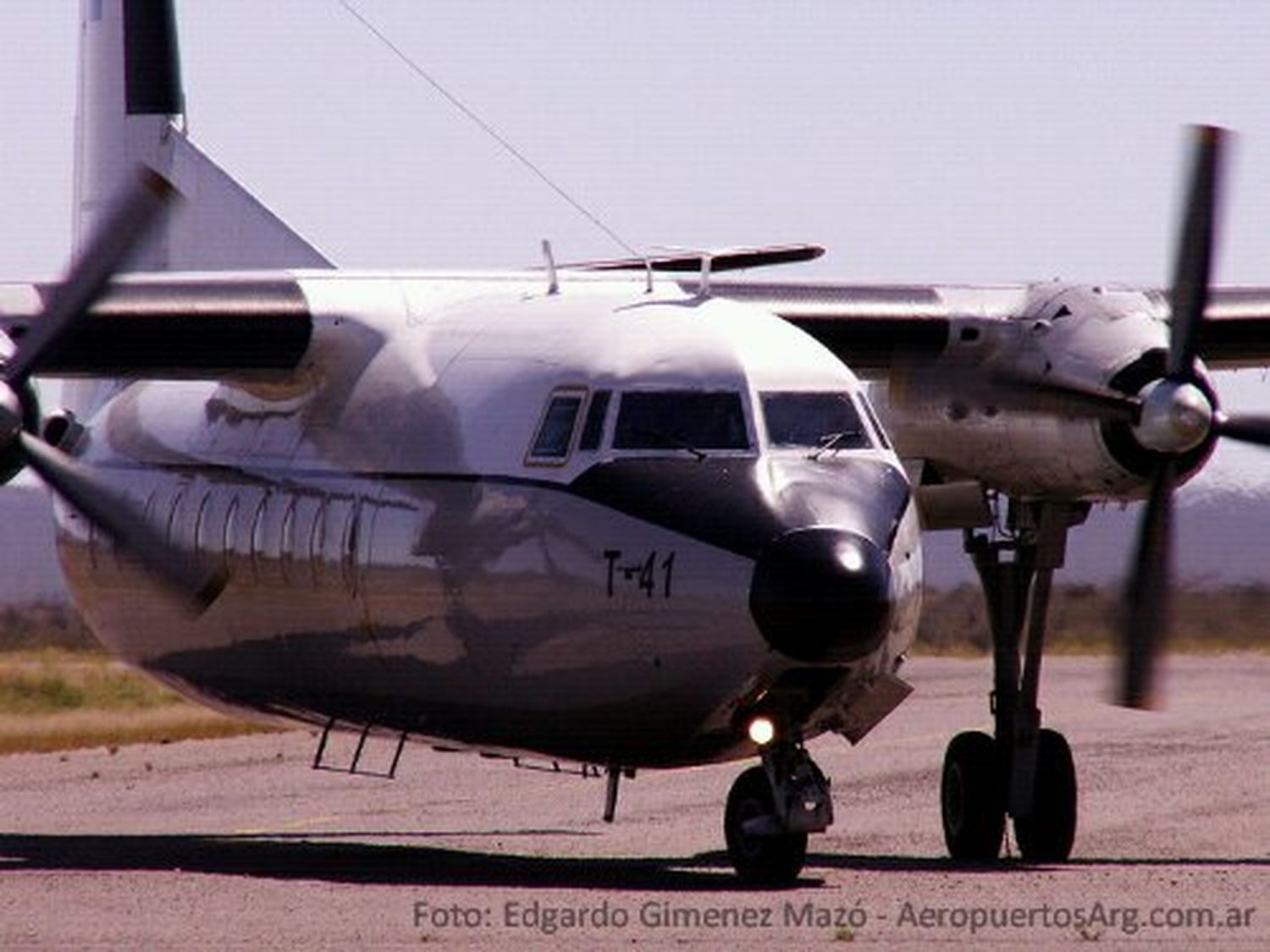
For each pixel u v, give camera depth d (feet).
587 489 224.74
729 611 215.10
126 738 449.48
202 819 309.42
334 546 246.88
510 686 231.50
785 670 216.74
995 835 262.88
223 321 247.91
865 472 225.56
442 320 249.55
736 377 227.20
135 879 227.20
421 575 236.22
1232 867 249.75
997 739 263.90
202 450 270.87
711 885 226.58
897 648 224.94
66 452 295.28
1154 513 251.80
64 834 289.33
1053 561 262.06
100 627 292.81
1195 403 245.24
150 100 331.57
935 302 264.52
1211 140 248.73
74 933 189.78
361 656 247.09
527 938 187.62
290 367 254.68
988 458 261.44
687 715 221.87
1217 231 248.93
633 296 241.14
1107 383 249.96
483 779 367.04
